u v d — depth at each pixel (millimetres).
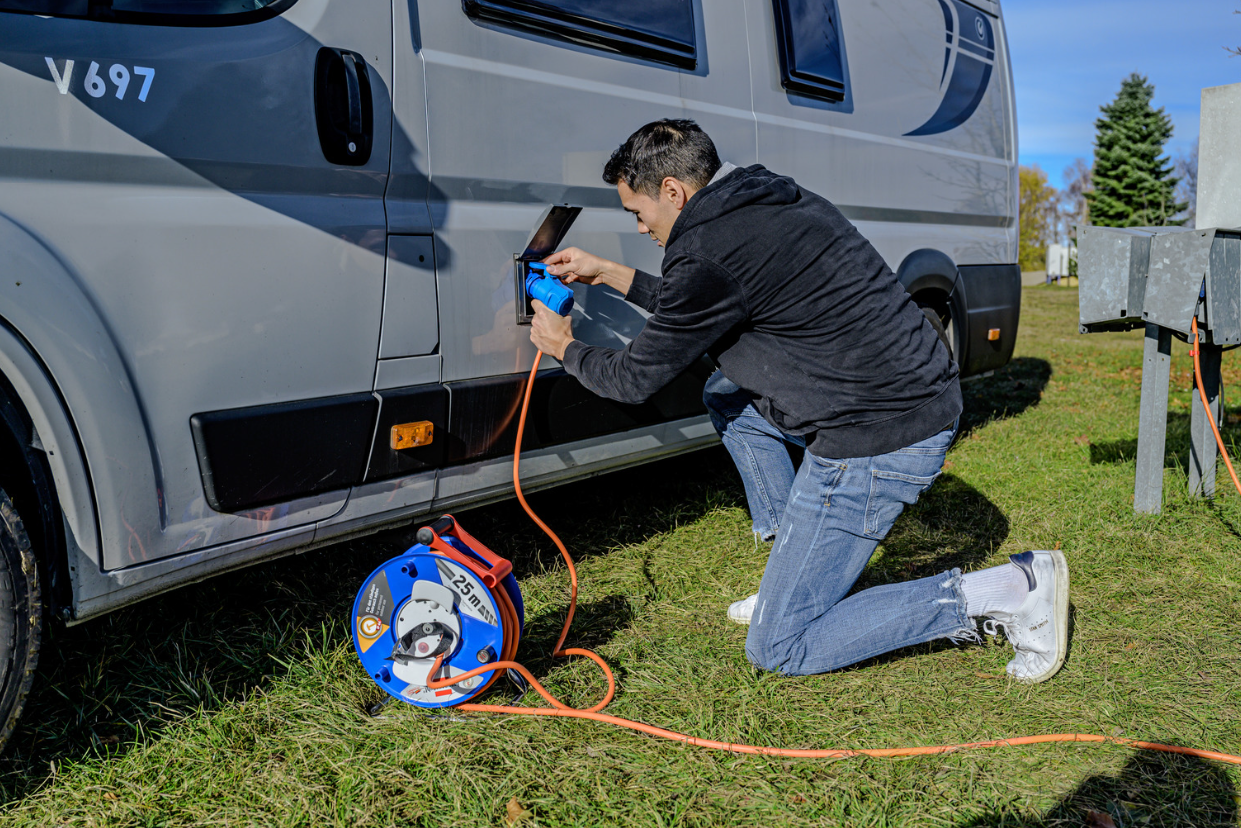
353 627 2066
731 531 3338
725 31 3100
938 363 2057
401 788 1794
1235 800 1787
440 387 2277
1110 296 3295
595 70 2650
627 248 2846
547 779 1815
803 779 1838
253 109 1892
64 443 1672
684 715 2088
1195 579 2902
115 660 2158
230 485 1901
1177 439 4625
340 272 2051
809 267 1921
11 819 1675
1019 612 2162
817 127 3520
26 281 1592
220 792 1768
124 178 1741
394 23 2135
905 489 2041
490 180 2375
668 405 2990
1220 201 3422
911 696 2174
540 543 3156
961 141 4508
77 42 1670
